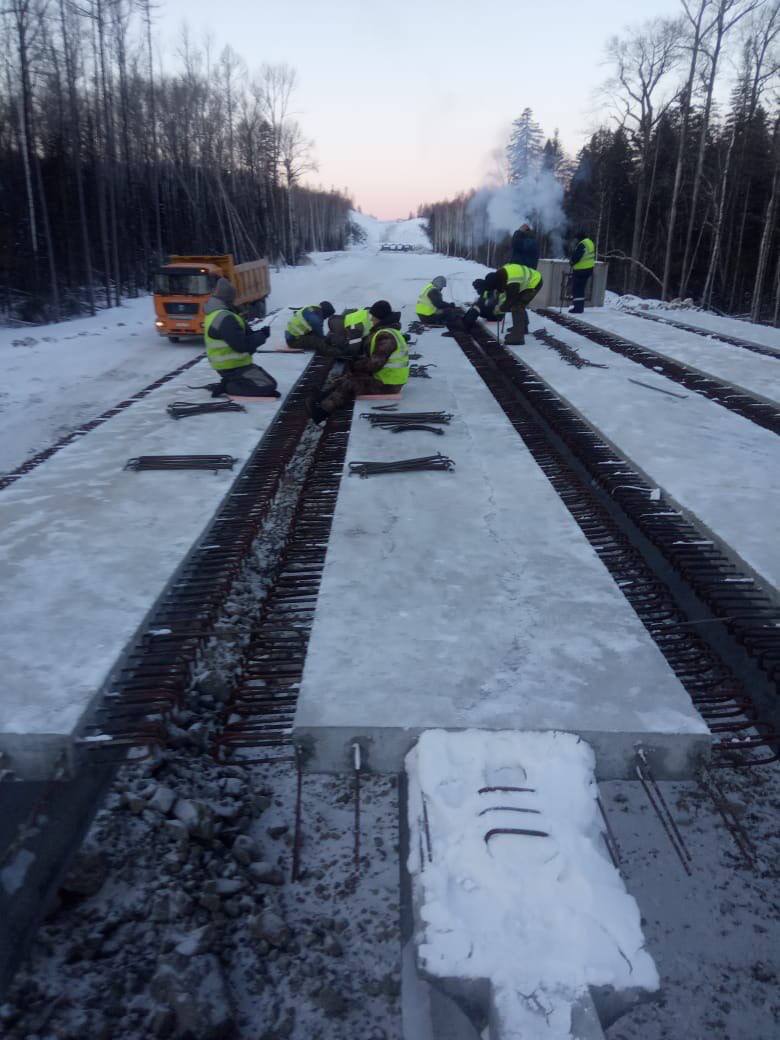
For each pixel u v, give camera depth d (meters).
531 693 2.63
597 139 41.50
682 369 9.03
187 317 14.06
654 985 1.68
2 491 4.70
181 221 37.59
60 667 2.77
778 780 3.55
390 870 3.10
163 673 2.90
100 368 12.18
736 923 2.86
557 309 15.78
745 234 37.53
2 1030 2.37
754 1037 2.50
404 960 2.38
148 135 33.53
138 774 3.38
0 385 10.72
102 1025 2.41
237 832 3.26
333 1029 2.51
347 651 2.91
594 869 1.92
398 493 4.75
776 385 7.86
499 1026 1.58
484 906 1.83
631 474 5.37
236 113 46.53
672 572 4.43
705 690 2.96
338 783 3.59
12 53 22.11
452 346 11.32
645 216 35.59
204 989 2.51
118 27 25.25
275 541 5.76
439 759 2.29
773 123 30.22
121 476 4.97
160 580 3.49
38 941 2.66
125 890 2.89
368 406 7.07
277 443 6.18
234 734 2.60
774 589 3.45
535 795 2.14
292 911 2.94
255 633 3.47
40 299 19.28
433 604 3.29
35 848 2.85
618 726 2.45
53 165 25.31
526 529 4.16
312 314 10.16
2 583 3.45
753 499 4.58
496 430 6.28
